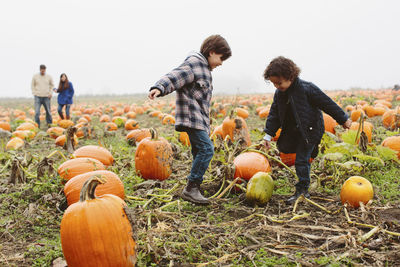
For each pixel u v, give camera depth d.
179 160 6.39
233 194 4.57
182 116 3.94
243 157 4.78
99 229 2.58
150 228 3.32
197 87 3.93
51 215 3.88
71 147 6.01
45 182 4.51
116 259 2.61
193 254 2.93
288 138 4.32
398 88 25.59
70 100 14.43
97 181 2.74
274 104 4.40
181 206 4.10
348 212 3.73
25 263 2.94
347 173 4.91
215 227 3.47
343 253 2.85
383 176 4.89
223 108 13.36
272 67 3.78
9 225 3.70
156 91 3.52
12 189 4.85
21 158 5.07
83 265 2.59
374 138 7.47
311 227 3.36
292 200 4.09
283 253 2.91
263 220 3.62
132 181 5.12
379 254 2.79
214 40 3.98
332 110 3.92
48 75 13.84
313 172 5.06
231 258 2.90
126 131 10.93
